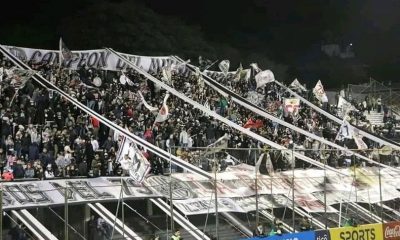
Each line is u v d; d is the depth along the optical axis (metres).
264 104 48.28
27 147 26.73
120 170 28.11
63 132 28.52
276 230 26.23
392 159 42.78
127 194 25.31
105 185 24.70
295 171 31.64
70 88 34.66
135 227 26.25
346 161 38.91
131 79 41.25
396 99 62.72
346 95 60.66
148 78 40.53
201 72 47.91
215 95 45.22
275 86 54.00
